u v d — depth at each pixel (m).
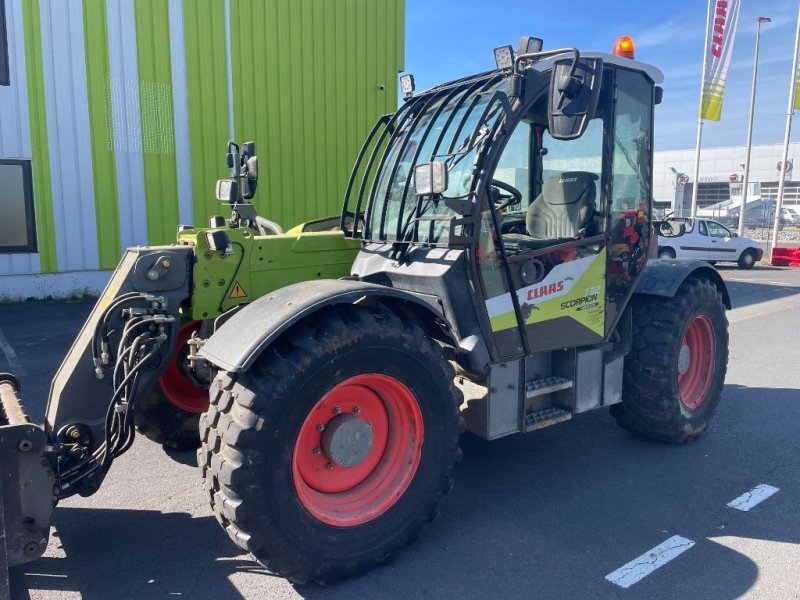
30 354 6.86
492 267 3.31
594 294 3.75
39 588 2.80
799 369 6.49
